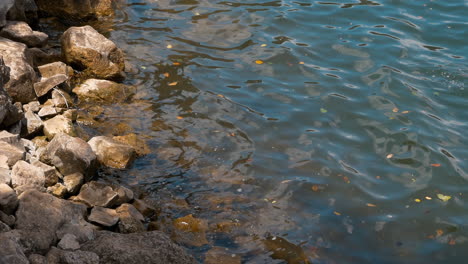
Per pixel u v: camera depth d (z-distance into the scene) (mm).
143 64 11266
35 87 9352
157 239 6586
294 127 9586
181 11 13453
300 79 10938
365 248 7195
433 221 7637
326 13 13469
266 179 8383
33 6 12203
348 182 8336
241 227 7441
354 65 11367
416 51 11820
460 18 13148
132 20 12953
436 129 9461
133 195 7773
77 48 10500
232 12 13453
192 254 6910
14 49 9352
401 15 13328
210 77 10930
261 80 10891
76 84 10312
